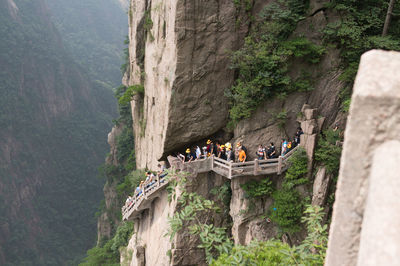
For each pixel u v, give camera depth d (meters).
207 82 16.77
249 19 16.53
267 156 14.91
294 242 14.11
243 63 15.38
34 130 98.62
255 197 14.68
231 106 17.22
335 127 14.63
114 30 187.25
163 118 18.62
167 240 16.56
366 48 14.86
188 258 15.80
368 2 15.41
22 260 76.56
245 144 15.95
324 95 15.54
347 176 1.48
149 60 22.98
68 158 102.81
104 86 135.88
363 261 1.04
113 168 48.62
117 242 35.97
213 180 16.05
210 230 6.07
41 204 90.50
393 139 1.32
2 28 102.69
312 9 15.59
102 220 50.12
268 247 5.87
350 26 14.98
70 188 97.81
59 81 113.38
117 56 170.38
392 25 15.33
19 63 102.00
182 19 15.70
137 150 31.45
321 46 15.41
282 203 14.04
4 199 82.38
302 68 15.55
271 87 15.38
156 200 19.52
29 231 83.12
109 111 130.50
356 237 1.46
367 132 1.36
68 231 88.06
